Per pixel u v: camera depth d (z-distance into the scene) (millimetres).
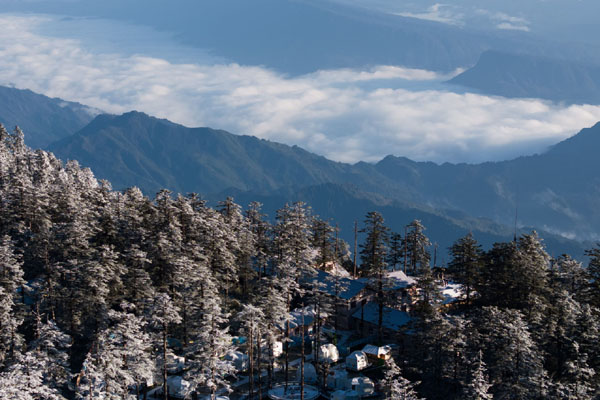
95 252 91125
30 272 98500
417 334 85375
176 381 80688
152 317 72625
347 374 88500
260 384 77938
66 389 76688
